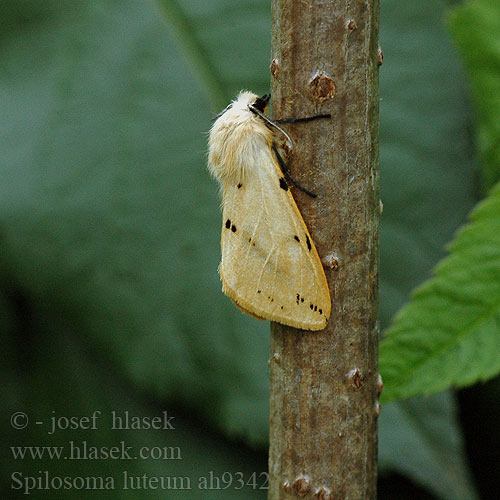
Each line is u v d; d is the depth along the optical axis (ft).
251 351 1.15
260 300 1.03
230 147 1.04
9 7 1.19
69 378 1.19
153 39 1.18
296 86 1.01
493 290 1.07
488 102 1.15
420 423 1.13
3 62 1.19
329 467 1.02
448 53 1.18
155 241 1.16
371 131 1.01
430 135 1.17
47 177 1.17
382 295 1.16
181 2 1.18
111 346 1.16
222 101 1.17
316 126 1.01
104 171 1.17
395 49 1.18
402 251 1.16
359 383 1.02
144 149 1.17
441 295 1.07
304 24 1.00
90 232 1.16
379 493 1.15
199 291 1.16
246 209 1.04
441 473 1.12
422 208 1.17
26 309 1.19
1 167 1.17
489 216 1.07
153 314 1.16
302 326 1.02
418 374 1.07
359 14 1.00
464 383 1.06
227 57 1.17
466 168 1.17
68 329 1.19
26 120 1.18
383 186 1.17
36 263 1.16
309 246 1.02
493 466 1.17
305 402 1.02
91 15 1.18
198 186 1.16
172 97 1.17
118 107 1.17
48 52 1.18
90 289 1.16
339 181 1.01
